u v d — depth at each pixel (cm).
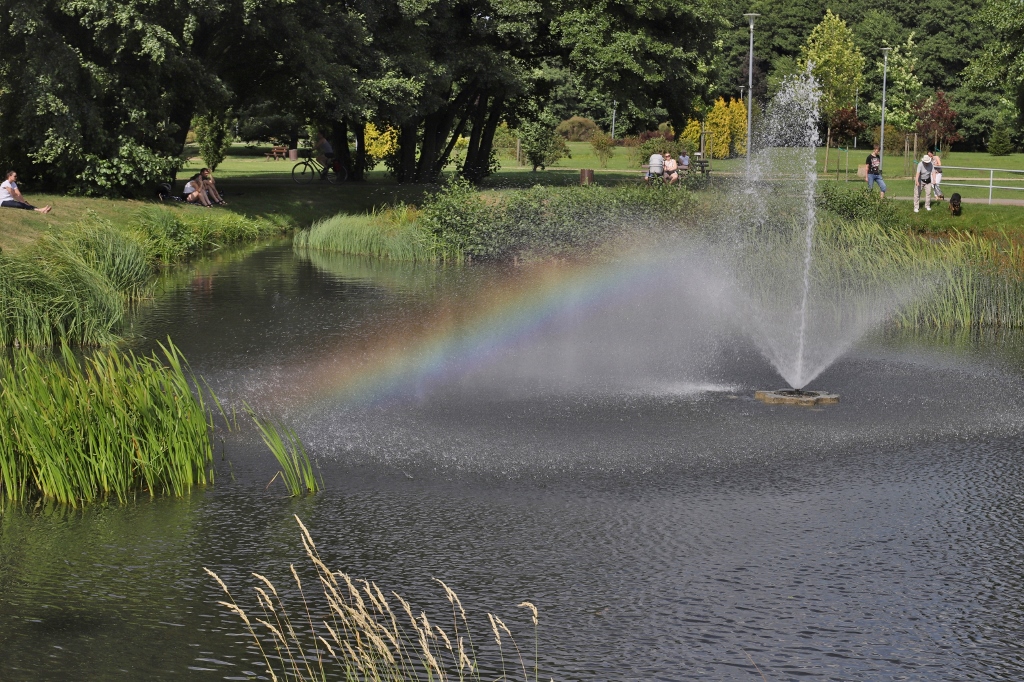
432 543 805
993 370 1444
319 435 1109
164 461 938
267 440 934
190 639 654
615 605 695
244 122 5656
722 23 4581
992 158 7600
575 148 8362
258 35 3478
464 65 4256
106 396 937
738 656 626
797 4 9200
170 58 3091
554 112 9238
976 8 8862
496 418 1181
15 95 3138
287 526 843
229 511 880
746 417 1184
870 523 845
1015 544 801
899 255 1989
